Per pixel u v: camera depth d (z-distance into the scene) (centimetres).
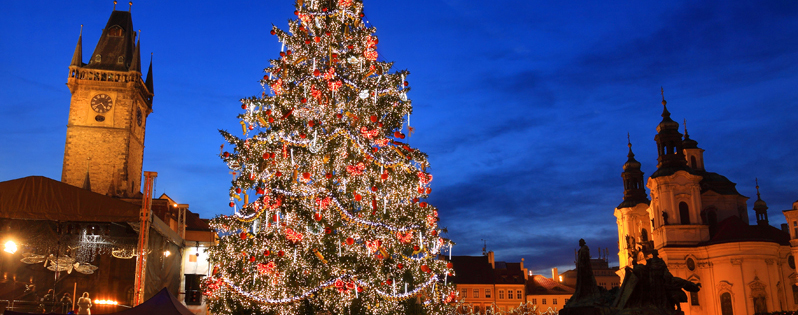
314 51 2605
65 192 2469
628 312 1680
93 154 8281
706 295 6650
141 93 8969
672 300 1723
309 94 2477
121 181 8225
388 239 2512
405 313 2695
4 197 2391
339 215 2408
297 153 2420
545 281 10000
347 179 2488
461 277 9331
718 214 7612
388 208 2573
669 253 6900
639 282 1714
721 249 6538
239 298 2441
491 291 9206
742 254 6353
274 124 2412
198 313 3653
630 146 9088
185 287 3722
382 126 2573
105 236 2941
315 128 2366
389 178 2559
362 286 2438
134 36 9275
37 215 2408
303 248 2380
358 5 2700
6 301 2591
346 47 2662
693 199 7125
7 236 2738
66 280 3197
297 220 2364
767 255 6328
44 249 2822
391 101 2644
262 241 2383
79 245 2920
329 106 2495
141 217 2497
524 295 9212
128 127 8431
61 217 2433
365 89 2548
